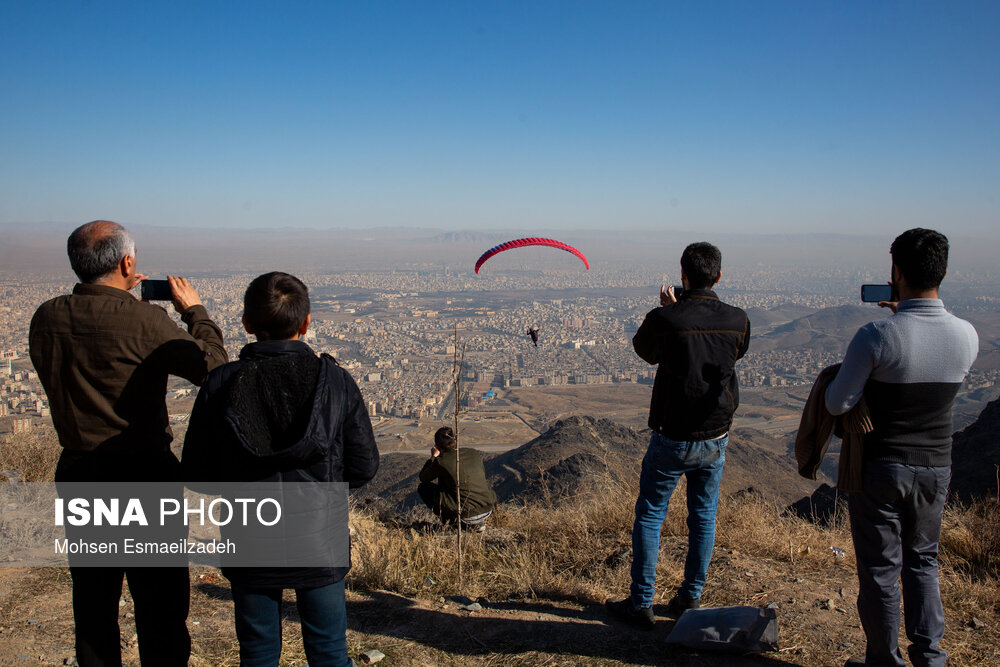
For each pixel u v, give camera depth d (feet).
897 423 8.54
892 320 8.54
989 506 15.92
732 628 9.87
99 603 7.78
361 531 15.99
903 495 8.57
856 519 9.05
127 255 7.97
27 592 11.81
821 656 9.84
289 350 7.13
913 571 8.89
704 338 10.18
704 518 10.92
